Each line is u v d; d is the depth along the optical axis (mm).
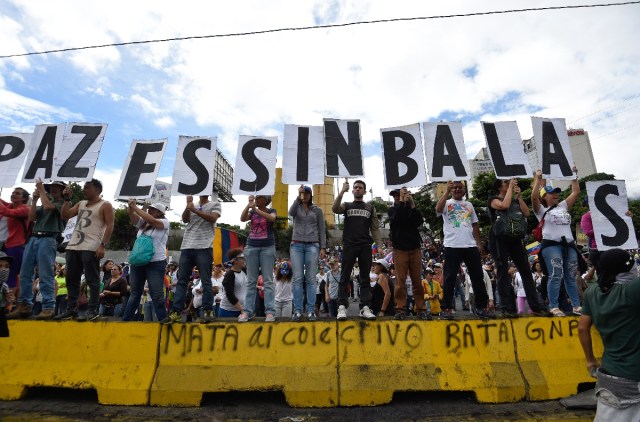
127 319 5520
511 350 4961
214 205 5836
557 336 5078
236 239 15195
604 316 3215
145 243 5457
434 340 4973
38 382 4758
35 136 6074
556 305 5488
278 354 4875
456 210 5637
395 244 5555
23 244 5996
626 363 3080
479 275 5418
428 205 30406
